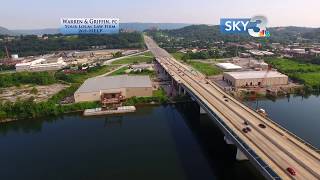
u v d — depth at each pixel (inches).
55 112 5329.7
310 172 2329.0
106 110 5398.6
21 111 5251.0
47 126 4852.4
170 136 4232.3
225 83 7317.9
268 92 6382.9
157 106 5812.0
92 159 3560.5
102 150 3806.6
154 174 3149.6
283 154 2659.9
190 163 3380.9
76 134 4434.1
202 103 4544.8
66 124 4913.9
